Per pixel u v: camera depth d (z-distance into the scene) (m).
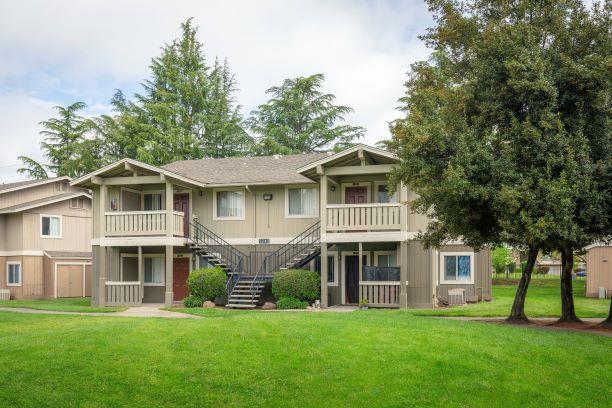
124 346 12.46
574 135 15.59
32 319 18.58
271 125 49.06
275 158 30.89
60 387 10.70
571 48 16.33
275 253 26.70
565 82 15.90
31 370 11.30
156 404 10.23
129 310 23.58
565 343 13.79
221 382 10.88
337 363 11.67
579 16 16.36
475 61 16.66
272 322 14.65
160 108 49.06
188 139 48.09
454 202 15.94
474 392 10.81
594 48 16.27
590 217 14.89
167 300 25.61
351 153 23.78
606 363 12.68
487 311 21.34
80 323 16.55
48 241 36.28
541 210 14.70
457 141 16.05
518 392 10.97
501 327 15.41
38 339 13.30
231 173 28.62
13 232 35.38
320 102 49.31
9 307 25.12
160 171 25.83
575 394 11.14
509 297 28.97
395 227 23.58
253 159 31.27
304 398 10.41
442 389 10.84
